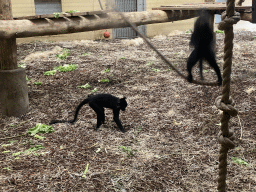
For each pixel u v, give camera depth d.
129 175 4.10
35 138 5.25
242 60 9.53
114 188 3.81
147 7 12.47
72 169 4.25
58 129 5.58
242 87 7.02
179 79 8.20
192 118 5.88
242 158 4.47
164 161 4.45
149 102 6.76
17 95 6.13
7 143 5.09
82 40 14.31
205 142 4.99
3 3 5.51
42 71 9.28
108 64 9.96
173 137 5.21
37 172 4.17
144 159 4.52
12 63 6.10
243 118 5.75
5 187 3.80
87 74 8.94
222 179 2.17
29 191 3.73
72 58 10.80
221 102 1.87
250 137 5.05
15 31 5.47
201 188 3.80
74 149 4.84
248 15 4.26
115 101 5.29
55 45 12.88
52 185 3.87
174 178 4.03
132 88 7.68
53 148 4.88
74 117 5.71
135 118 5.98
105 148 4.87
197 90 7.32
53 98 7.17
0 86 6.06
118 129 5.58
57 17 5.77
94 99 5.45
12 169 4.25
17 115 6.22
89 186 3.86
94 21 6.04
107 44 13.36
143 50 11.95
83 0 14.53
